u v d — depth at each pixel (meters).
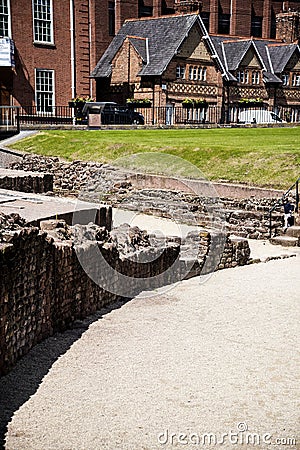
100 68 47.47
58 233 11.27
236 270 15.00
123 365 8.91
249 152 23.62
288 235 18.06
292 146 25.19
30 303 9.27
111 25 49.44
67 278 10.47
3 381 8.28
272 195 20.03
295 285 13.45
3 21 42.69
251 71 52.16
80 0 46.12
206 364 8.99
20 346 8.98
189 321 10.98
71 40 45.69
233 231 18.61
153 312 11.53
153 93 45.16
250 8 62.75
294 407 7.75
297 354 9.40
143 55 45.94
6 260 8.26
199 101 47.31
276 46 56.03
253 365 8.98
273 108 53.88
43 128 36.56
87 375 8.55
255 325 10.74
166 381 8.41
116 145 27.17
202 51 47.47
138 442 6.95
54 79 45.19
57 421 7.33
